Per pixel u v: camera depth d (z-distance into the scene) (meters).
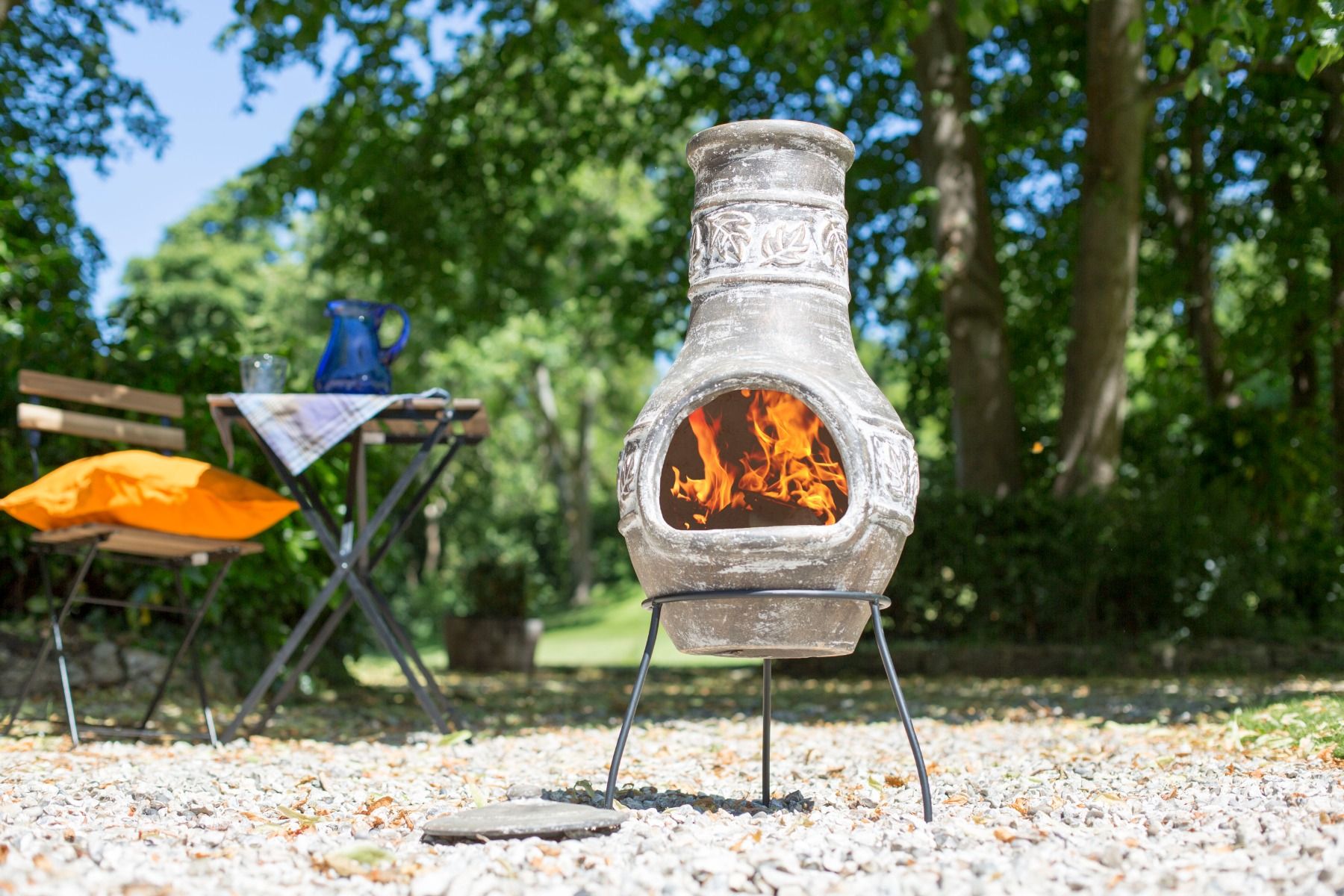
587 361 33.34
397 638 6.15
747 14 14.71
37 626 7.53
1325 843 2.54
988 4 8.60
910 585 12.19
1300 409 15.57
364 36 14.01
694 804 3.57
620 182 26.94
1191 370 17.45
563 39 16.27
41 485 5.19
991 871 2.43
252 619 8.30
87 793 3.71
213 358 7.96
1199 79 6.47
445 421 5.75
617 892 2.29
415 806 3.53
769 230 3.38
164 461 5.30
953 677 11.59
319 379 5.76
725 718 7.13
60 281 9.71
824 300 3.40
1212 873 2.41
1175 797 3.49
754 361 3.21
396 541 6.30
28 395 7.32
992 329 13.13
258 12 12.05
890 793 3.86
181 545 5.37
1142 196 15.30
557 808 3.10
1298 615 12.63
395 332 29.75
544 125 17.12
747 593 3.11
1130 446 14.42
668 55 15.46
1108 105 12.39
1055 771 4.34
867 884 2.35
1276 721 4.92
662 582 3.23
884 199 16.08
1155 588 12.01
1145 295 17.06
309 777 4.09
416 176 16.61
